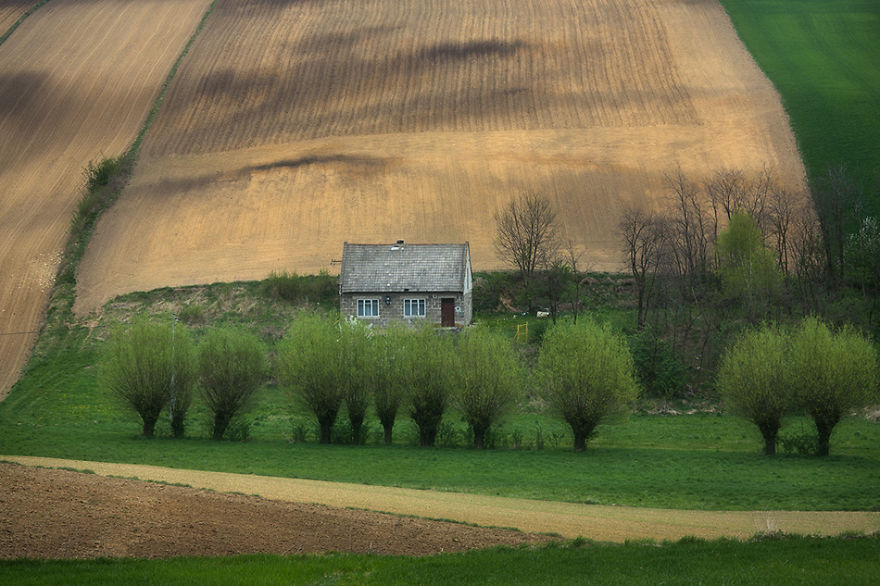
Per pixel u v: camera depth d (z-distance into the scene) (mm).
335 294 97938
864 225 100875
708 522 38469
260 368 64438
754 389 57062
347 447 60094
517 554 31953
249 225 115375
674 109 138750
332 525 36156
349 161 129500
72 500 37188
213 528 35000
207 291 99062
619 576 28328
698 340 82188
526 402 75750
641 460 55125
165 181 126875
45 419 70250
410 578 28703
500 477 49562
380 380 61594
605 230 111875
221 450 57656
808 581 27000
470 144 133125
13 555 30781
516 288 100250
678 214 109938
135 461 52844
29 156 135000
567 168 125062
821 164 118688
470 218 115875
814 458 55812
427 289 87188
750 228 89688
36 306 98375
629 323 86938
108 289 101000
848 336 60031
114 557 31156
